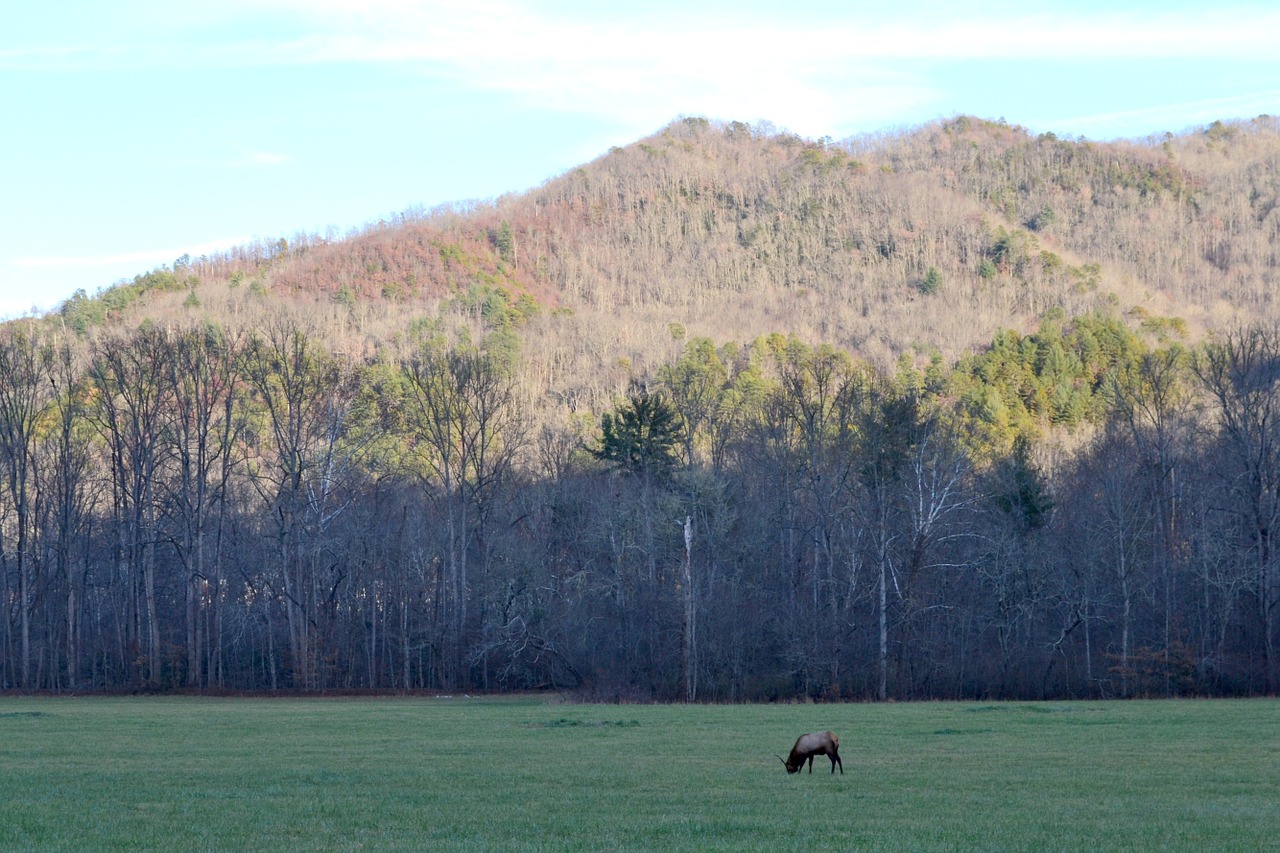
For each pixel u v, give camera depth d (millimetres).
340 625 81188
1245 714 47250
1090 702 59562
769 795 23781
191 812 21578
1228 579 68188
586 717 49125
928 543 70000
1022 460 79625
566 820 20578
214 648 80875
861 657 68250
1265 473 71000
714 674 66688
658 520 70312
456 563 82938
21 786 25391
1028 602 71000
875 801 22953
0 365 83500
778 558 76562
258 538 82562
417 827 19938
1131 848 17906
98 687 76250
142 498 78000
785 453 78000
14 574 81625
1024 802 22797
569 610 74000
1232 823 20234
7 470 83688
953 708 54531
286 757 31719
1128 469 77562
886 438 71750
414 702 66188
